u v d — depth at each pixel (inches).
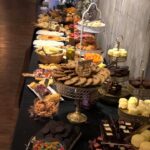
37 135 62.1
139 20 91.7
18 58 197.5
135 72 92.1
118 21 118.9
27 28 264.4
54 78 68.0
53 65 101.0
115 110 76.9
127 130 63.8
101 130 65.2
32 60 106.6
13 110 135.0
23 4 354.3
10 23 275.3
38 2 208.8
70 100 79.8
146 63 82.7
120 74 82.0
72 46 115.3
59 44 122.2
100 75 70.7
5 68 180.1
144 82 76.6
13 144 61.4
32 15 307.7
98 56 100.0
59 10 172.1
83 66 69.6
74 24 148.0
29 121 69.4
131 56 97.3
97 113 75.0
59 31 144.9
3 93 150.2
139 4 92.4
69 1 186.4
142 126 63.0
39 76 92.4
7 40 230.2
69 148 59.1
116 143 59.3
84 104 75.3
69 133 62.4
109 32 135.0
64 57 107.8
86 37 117.0
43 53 103.8
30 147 59.0
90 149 61.0
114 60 93.0
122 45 109.0
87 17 136.0
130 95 77.9
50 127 63.9
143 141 55.9
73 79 66.0
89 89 65.6
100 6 164.4
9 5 344.5
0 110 134.6
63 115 72.9
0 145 113.1
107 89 79.4
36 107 72.1
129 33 101.7
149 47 81.7
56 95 77.0
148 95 74.9
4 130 121.7
